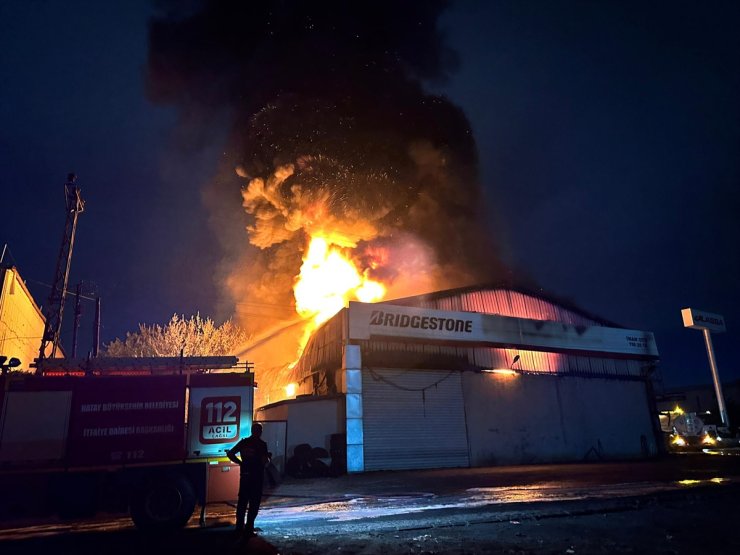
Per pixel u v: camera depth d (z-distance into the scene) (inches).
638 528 286.5
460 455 787.4
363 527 307.9
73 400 339.0
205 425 353.1
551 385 917.8
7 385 331.3
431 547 250.4
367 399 742.5
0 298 889.5
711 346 1278.3
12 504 318.0
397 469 732.0
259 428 298.4
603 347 997.8
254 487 281.0
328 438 736.3
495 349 878.4
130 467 335.0
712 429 1235.2
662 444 1011.9
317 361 869.8
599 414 957.2
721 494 406.9
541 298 994.7
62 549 274.4
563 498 408.8
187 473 342.0
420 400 781.3
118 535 315.6
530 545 250.7
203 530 319.6
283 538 280.7
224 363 385.7
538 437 869.8
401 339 784.9
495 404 847.1
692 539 257.6
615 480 542.6
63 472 327.0
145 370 381.1
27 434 326.3
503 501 402.3
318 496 469.1
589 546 246.8
